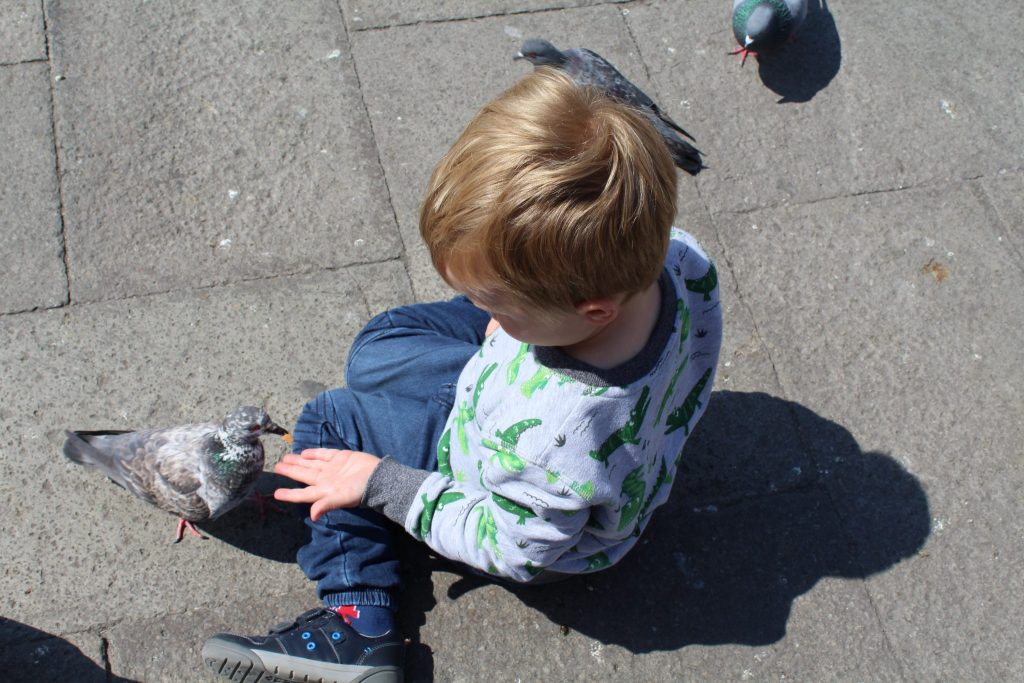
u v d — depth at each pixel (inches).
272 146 128.7
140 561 99.1
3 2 133.7
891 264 127.0
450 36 142.4
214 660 89.1
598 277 54.1
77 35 133.0
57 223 118.8
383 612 92.2
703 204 130.9
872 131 140.1
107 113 127.8
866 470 110.7
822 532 106.4
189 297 115.5
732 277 124.6
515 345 68.2
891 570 104.5
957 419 115.0
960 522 107.8
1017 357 120.2
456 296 117.3
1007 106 143.9
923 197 134.0
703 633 99.4
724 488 108.4
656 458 74.5
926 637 100.6
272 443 108.3
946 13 153.5
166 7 137.7
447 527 79.8
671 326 63.2
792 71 145.6
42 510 100.7
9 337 110.3
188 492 93.0
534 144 51.7
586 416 61.5
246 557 100.5
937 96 144.3
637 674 96.7
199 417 108.1
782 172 135.1
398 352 97.3
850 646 99.7
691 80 144.2
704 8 152.0
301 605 98.7
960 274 126.7
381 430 93.0
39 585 96.7
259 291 117.0
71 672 92.7
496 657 96.6
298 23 139.7
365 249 122.3
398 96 135.6
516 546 73.2
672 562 103.1
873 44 149.2
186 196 123.1
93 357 110.2
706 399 82.0
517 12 146.9
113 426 106.4
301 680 89.8
